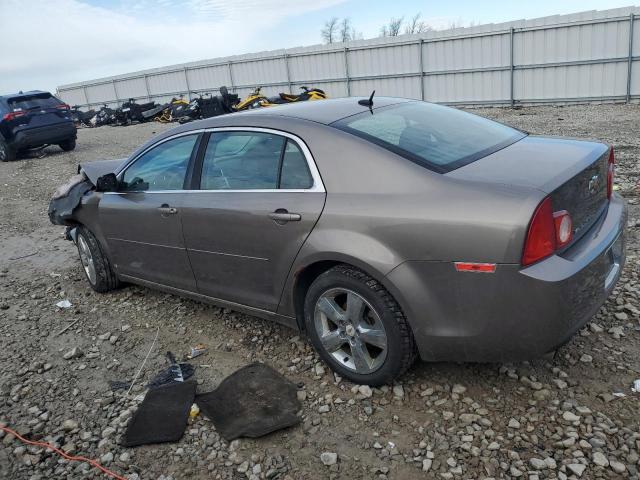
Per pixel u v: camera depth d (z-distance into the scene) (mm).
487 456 2521
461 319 2631
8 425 3209
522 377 3037
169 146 4047
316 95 17000
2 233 8094
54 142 16422
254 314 3656
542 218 2426
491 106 19625
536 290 2416
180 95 30688
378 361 2979
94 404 3328
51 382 3645
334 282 3004
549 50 17797
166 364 3709
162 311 4566
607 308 3662
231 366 3568
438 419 2805
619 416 2672
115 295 5062
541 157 2916
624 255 3193
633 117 13117
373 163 2893
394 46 21188
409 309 2732
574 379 2977
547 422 2689
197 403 3158
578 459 2432
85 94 37031
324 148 3064
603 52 16859
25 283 5738
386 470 2516
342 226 2891
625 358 3109
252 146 3438
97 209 4664
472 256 2506
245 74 27000
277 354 3633
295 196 3125
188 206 3727
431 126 3369
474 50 19344
